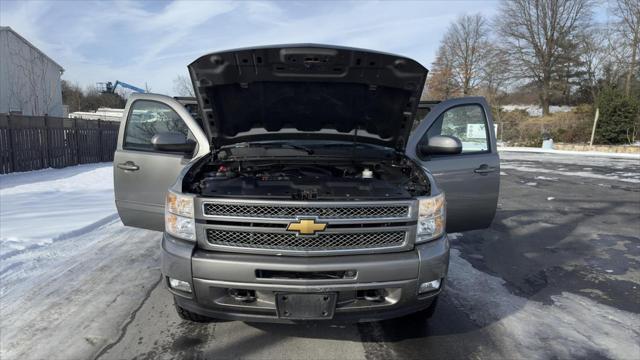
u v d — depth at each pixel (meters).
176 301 2.83
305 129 3.80
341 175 3.46
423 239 2.70
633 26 35.53
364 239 2.61
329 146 3.78
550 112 45.28
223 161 3.50
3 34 20.42
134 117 4.13
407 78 3.26
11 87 21.03
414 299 2.65
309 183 3.02
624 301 3.75
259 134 3.78
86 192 8.62
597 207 8.23
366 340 2.99
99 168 12.89
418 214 2.70
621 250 5.32
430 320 3.31
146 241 5.34
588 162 18.72
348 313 2.56
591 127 30.02
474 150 4.32
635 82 35.66
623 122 28.45
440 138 3.85
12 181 9.76
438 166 4.00
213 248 2.57
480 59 53.53
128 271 4.27
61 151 12.99
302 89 3.40
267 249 2.53
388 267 2.54
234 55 3.03
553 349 2.91
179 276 2.56
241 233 2.57
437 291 2.75
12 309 3.36
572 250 5.32
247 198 2.57
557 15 42.94
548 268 4.61
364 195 2.80
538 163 18.30
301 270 2.46
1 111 20.36
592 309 3.57
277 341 2.95
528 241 5.72
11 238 5.17
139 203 3.98
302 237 2.53
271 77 3.24
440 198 2.80
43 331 3.02
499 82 46.91
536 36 44.41
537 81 45.25
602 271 4.54
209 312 2.62
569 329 3.20
